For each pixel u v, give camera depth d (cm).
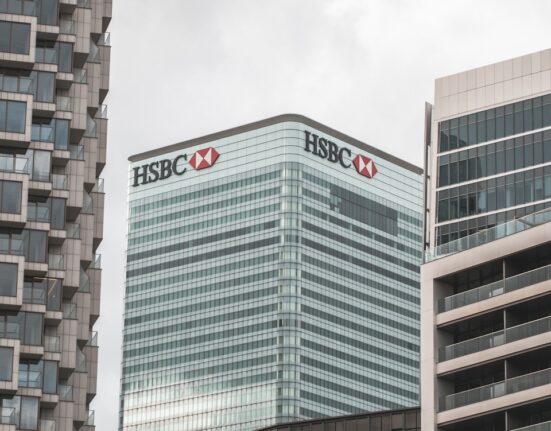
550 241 11975
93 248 13362
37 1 12950
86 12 13262
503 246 12338
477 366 12181
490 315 12294
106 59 13838
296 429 15550
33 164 12444
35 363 11906
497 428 12194
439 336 12600
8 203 12175
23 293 12044
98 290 13138
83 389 12475
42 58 12838
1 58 12644
